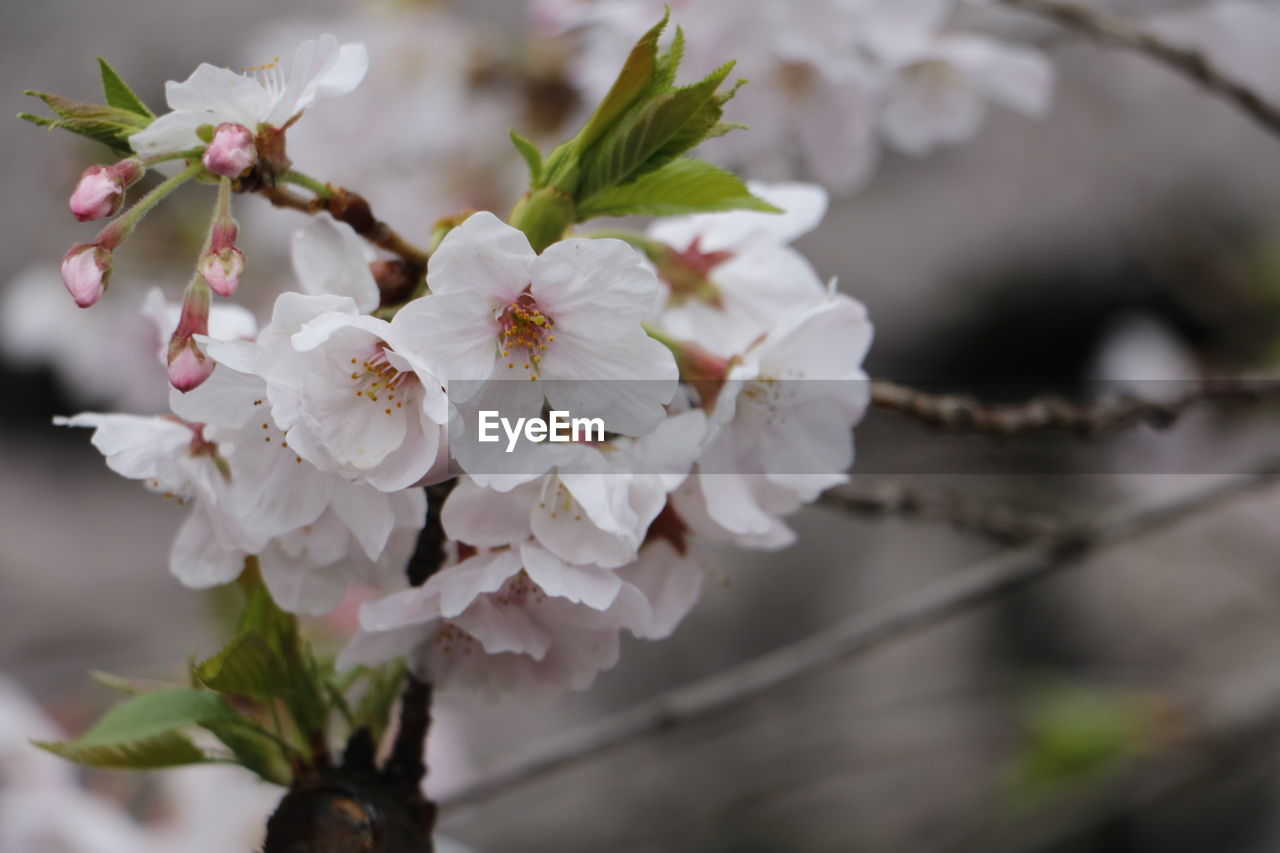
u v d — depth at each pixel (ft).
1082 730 2.68
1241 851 3.44
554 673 1.18
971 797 3.46
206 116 1.12
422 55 2.39
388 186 2.44
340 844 1.15
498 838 3.34
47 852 1.67
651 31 1.13
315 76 1.13
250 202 2.58
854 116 1.73
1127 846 3.51
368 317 1.09
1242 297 3.42
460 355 1.11
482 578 1.12
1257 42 2.12
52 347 2.65
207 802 1.72
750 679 1.73
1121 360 3.40
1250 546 3.71
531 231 1.15
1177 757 2.68
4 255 3.82
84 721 1.79
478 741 3.42
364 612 1.13
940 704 3.62
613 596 1.11
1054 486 3.58
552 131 2.43
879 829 3.43
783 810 3.46
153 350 2.56
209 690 1.19
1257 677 3.49
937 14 1.65
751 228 1.26
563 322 1.12
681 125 1.14
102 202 1.09
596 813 3.37
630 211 1.17
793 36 1.62
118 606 3.67
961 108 1.83
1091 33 1.71
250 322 1.21
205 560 1.18
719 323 1.25
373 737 1.19
